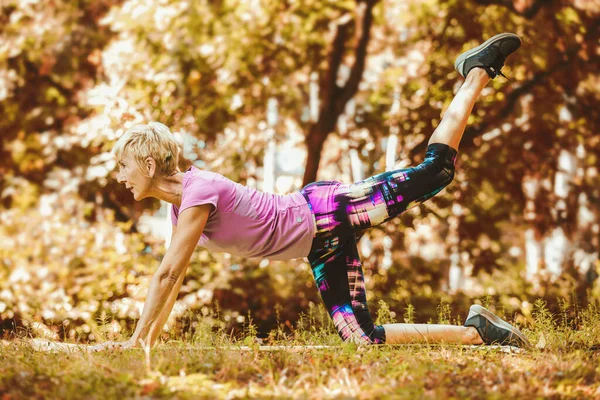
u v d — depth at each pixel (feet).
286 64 40.52
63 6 42.19
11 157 45.16
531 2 37.24
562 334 16.26
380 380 11.91
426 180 14.82
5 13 41.86
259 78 38.81
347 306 15.20
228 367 12.20
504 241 50.57
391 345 14.82
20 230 39.42
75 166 42.42
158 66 34.35
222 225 14.39
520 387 11.62
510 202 39.11
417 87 34.81
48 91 43.75
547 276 36.35
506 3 35.55
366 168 37.14
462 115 15.35
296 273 34.65
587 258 42.06
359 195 14.65
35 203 44.80
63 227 38.01
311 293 33.88
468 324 15.19
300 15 38.81
